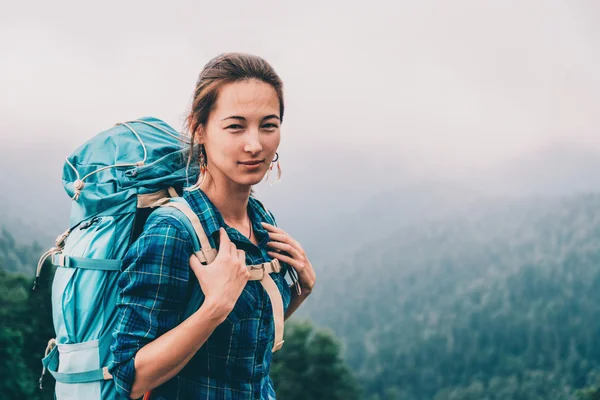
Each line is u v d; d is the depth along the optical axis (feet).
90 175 7.23
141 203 6.87
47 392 108.88
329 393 164.14
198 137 6.16
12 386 103.09
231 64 5.83
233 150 5.83
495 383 552.82
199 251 5.81
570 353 621.72
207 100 5.87
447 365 602.03
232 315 5.90
